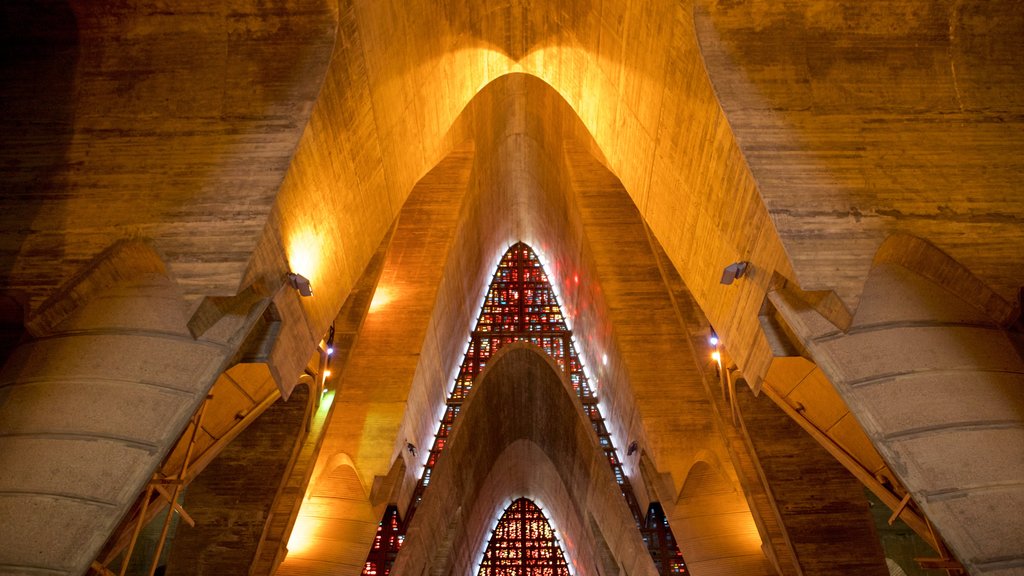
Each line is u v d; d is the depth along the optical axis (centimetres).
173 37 959
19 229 865
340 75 970
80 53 962
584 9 1208
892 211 863
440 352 1969
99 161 901
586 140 1786
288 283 912
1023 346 821
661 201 1155
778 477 1222
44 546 701
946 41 960
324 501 1459
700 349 1472
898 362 800
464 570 1864
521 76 1816
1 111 934
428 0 1154
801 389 1014
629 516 1420
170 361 802
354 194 1080
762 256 898
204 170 884
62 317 841
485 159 2041
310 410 1291
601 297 1792
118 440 758
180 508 894
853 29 953
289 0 938
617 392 1806
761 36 946
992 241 854
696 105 970
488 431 1822
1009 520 705
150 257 857
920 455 753
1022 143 908
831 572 1145
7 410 777
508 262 2516
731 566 1332
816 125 905
